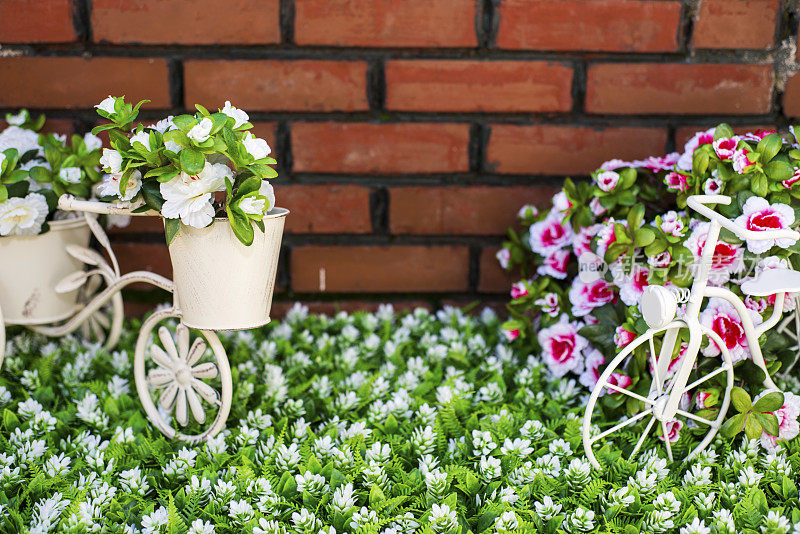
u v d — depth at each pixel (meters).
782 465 1.16
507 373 1.51
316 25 1.60
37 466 1.13
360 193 1.71
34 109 1.64
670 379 1.25
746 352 1.23
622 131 1.66
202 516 1.06
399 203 1.72
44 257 1.36
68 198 1.14
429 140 1.68
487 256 1.76
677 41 1.61
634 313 1.27
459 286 1.78
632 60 1.63
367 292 1.78
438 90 1.64
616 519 1.06
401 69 1.63
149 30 1.59
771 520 1.01
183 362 1.25
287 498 1.10
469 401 1.38
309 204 1.71
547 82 1.64
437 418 1.28
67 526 0.99
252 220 1.07
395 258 1.76
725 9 1.59
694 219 1.31
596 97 1.64
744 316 1.16
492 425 1.27
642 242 1.27
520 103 1.65
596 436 1.17
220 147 1.03
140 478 1.13
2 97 1.63
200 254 1.09
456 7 1.59
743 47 1.61
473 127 1.67
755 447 1.20
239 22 1.60
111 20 1.59
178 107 1.66
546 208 1.71
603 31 1.60
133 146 1.03
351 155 1.68
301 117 1.67
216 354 1.19
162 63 1.62
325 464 1.18
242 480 1.10
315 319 1.75
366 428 1.31
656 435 1.27
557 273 1.49
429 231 1.74
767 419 1.18
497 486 1.10
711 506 1.06
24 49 1.61
